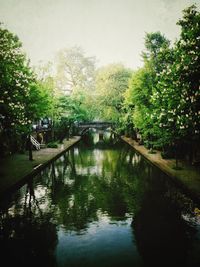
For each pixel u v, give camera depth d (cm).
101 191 2005
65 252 1142
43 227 1386
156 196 1856
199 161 2539
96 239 1251
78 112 5362
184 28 1772
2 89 1923
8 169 2417
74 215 1538
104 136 8394
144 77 3375
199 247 1170
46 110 3183
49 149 4053
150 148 3881
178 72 1711
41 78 4178
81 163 3186
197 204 1584
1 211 1611
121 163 3156
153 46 3494
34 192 1988
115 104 5919
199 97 1617
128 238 1252
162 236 1267
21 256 1117
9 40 2094
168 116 1975
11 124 2034
